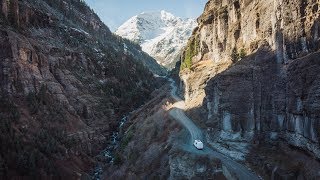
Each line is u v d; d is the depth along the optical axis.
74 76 118.94
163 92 124.12
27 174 65.12
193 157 47.97
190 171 46.91
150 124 81.44
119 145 87.31
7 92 89.19
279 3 45.44
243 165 45.88
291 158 40.16
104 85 128.00
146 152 63.94
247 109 48.69
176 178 48.41
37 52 107.31
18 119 79.75
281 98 43.91
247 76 49.78
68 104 102.06
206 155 48.03
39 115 87.62
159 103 103.19
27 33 115.06
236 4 75.31
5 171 63.09
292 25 43.16
